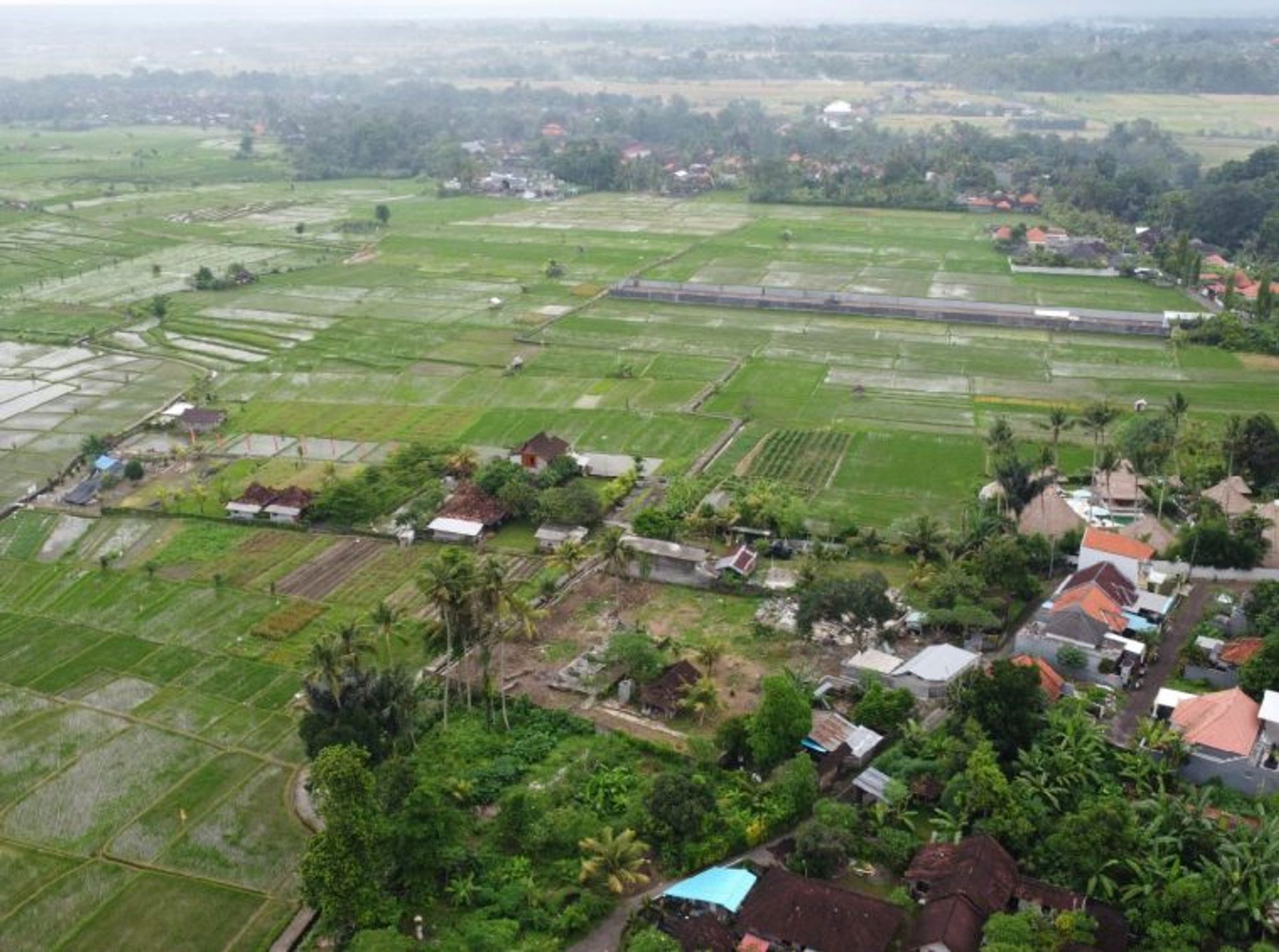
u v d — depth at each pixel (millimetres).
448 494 166125
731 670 122312
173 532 158000
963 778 96438
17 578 146250
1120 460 168625
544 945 83375
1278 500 154625
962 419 195500
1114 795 96062
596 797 100625
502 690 114750
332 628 131750
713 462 178250
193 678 122688
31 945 87188
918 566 139875
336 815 85812
